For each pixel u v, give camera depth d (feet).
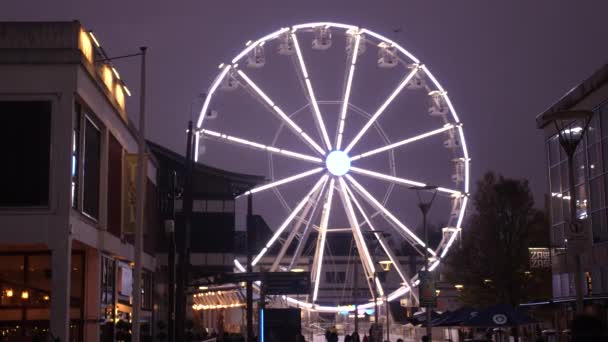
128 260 148.15
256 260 195.11
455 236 207.00
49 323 114.62
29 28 110.42
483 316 103.40
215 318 277.44
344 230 204.95
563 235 163.53
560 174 165.89
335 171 196.54
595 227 147.33
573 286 157.38
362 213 201.36
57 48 109.40
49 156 107.96
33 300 117.39
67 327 105.60
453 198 209.46
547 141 172.45
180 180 203.62
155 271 182.70
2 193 107.14
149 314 173.99
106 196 127.85
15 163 107.65
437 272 229.66
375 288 200.75
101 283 127.75
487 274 201.87
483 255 202.39
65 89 108.78
